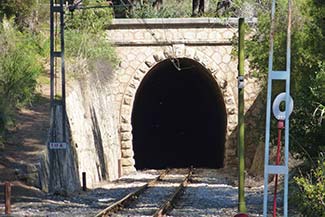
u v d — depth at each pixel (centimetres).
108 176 9181
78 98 8294
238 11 9888
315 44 5747
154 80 12512
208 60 10369
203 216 4881
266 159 3183
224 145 10775
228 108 10369
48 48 9425
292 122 5441
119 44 10306
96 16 9950
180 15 11944
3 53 7706
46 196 5928
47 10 9812
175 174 10225
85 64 9000
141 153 13012
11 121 6919
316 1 5562
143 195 6681
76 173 7425
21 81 7556
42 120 7369
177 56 10375
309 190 3822
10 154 6350
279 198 6097
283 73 3161
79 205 5497
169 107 13575
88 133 8344
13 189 5797
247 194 6619
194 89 12988
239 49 4197
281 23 6681
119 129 10362
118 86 10350
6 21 8569
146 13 11119
